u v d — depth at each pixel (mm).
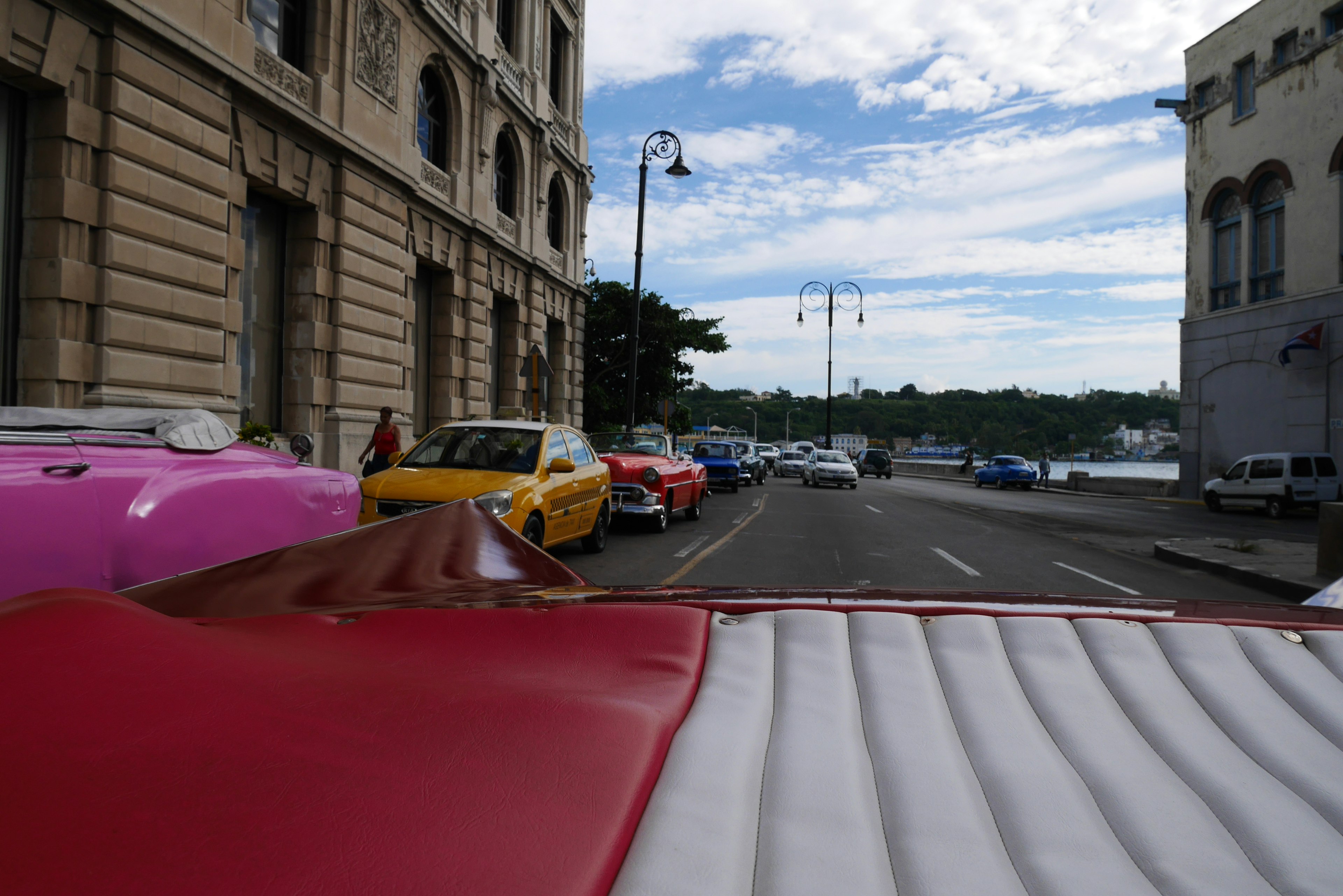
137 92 8805
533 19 21578
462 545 1332
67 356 8219
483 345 18812
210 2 9805
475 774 522
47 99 8117
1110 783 702
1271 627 980
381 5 13852
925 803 647
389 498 6809
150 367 9109
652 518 11648
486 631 907
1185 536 13648
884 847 593
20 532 2121
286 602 1125
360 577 1202
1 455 2223
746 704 774
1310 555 9852
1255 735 782
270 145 11336
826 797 628
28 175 8148
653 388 34062
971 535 12883
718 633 951
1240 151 23219
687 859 509
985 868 580
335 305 13047
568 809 514
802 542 11156
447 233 17000
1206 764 734
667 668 845
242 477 2809
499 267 19719
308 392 12508
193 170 9680
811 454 32406
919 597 1065
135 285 8867
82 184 8320
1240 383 23156
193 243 9711
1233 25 23422
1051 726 788
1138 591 7898
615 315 33031
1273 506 19203
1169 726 793
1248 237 22984
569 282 24953
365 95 13508
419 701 615
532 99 21578
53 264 8141
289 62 12180
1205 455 24438
